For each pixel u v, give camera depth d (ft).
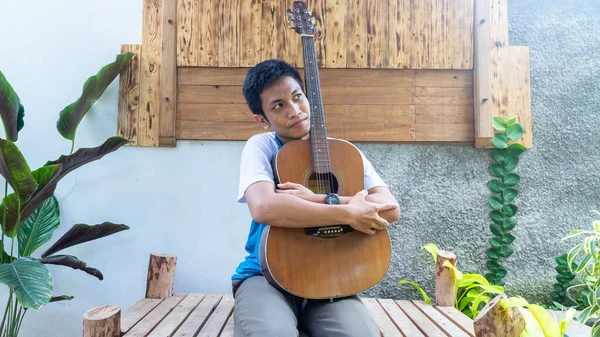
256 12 8.39
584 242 6.86
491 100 8.31
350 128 8.35
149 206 8.32
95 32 8.55
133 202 8.32
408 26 8.45
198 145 8.41
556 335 4.98
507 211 8.32
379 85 8.41
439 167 8.45
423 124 8.38
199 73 8.39
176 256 8.05
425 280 8.28
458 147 8.49
